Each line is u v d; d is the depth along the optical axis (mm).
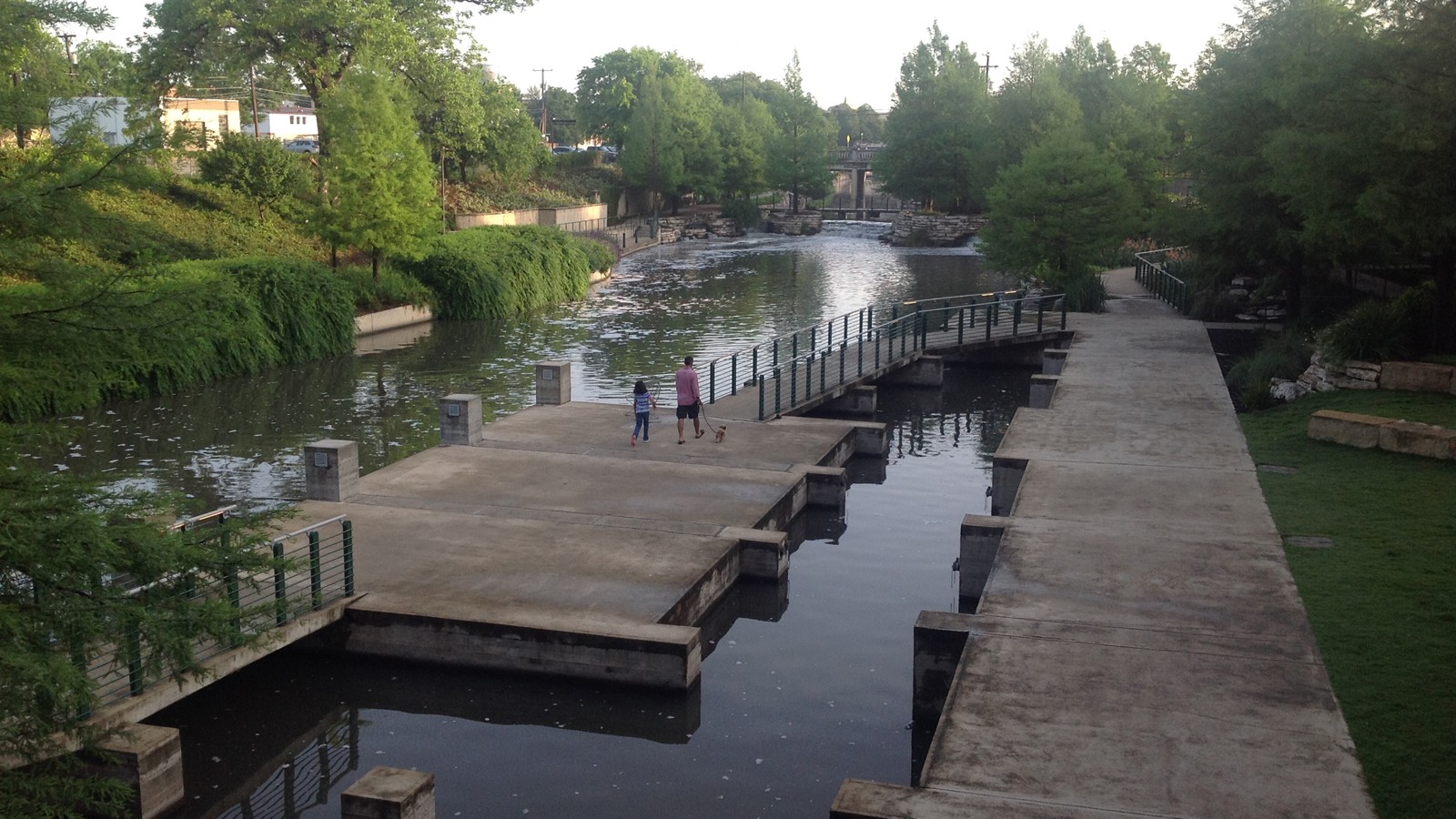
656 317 52781
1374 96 24188
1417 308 28000
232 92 77500
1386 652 12719
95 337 7848
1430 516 17719
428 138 66438
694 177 108062
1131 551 16266
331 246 48562
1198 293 43531
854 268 77812
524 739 13172
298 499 22938
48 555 7434
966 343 37969
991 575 15250
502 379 36906
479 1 60750
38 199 7348
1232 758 10414
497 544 17781
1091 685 11938
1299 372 29406
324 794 12195
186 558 8258
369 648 14977
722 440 24922
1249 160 35875
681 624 15633
